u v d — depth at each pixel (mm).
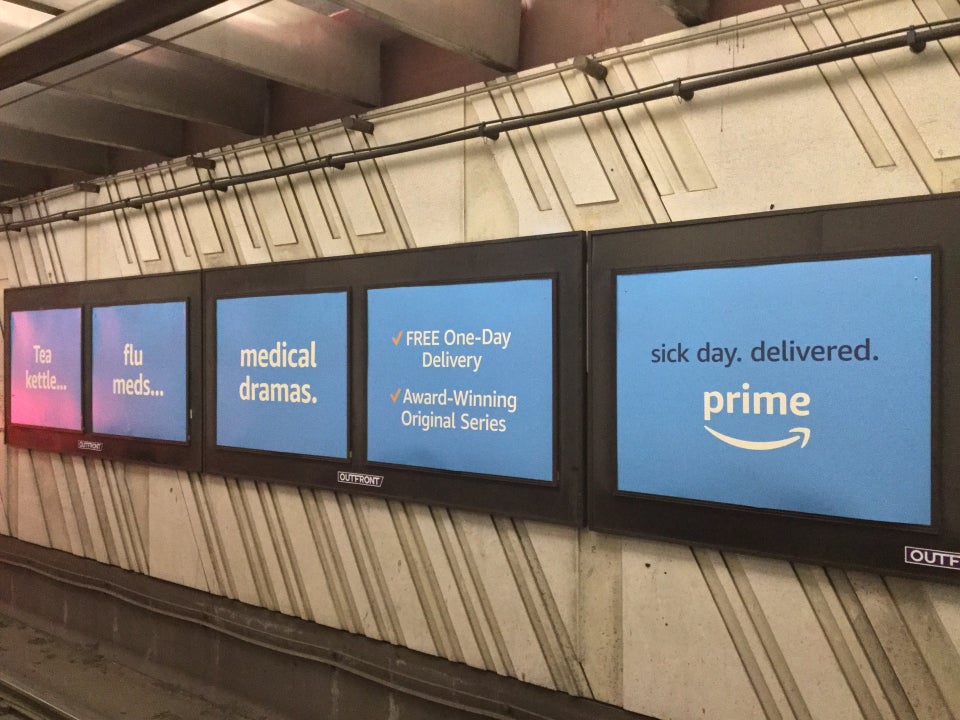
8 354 5289
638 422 2637
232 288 3900
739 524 2441
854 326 2236
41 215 5164
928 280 2129
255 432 3799
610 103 2680
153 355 4281
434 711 3223
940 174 2164
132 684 4336
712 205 2543
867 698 2297
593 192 2795
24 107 3857
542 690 2951
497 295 2967
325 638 3613
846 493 2248
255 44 3105
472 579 3143
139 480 4543
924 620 2197
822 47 2316
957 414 2100
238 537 4016
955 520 2098
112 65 3445
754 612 2479
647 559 2688
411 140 3289
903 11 2199
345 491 3459
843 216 2264
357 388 3406
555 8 3012
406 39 3514
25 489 5371
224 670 4090
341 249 3557
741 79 2420
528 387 2887
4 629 5238
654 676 2680
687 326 2531
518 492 2928
